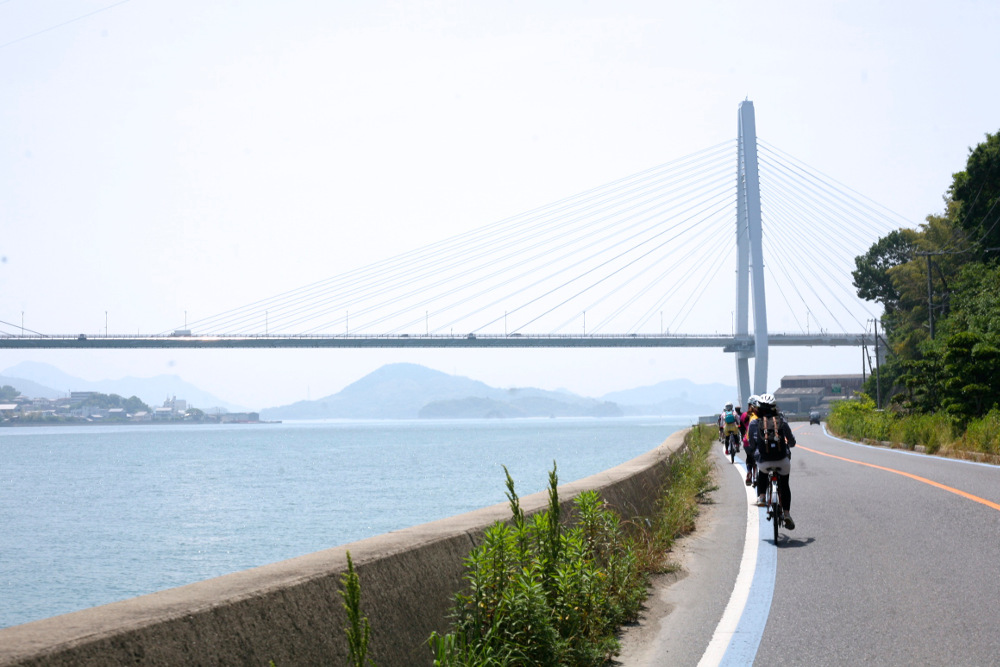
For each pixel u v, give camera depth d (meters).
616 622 6.75
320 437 169.88
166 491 48.53
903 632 6.31
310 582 3.86
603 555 7.48
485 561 4.96
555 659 4.99
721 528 12.05
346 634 3.51
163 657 2.91
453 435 161.88
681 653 6.02
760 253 113.50
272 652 3.40
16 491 50.75
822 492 15.74
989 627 6.34
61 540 28.52
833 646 6.04
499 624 4.78
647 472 11.91
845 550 9.79
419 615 4.57
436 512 31.44
